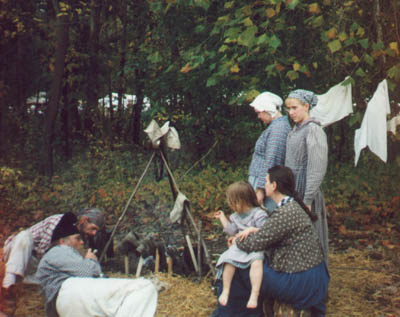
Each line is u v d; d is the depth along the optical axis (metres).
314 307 4.21
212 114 11.27
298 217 4.11
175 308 5.20
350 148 11.95
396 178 9.96
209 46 9.44
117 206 9.64
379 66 8.47
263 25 7.28
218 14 9.37
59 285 3.91
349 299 5.38
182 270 6.21
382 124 6.97
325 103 7.63
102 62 14.97
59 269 3.95
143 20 12.69
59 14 11.65
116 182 11.05
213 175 10.80
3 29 14.35
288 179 4.23
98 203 9.77
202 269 6.13
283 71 8.66
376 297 5.45
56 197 10.00
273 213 4.15
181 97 11.36
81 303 3.81
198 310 5.16
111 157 13.02
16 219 8.83
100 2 13.83
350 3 7.60
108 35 16.05
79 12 12.50
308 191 4.89
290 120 9.01
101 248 6.50
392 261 6.59
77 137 15.51
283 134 5.26
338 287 5.71
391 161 8.45
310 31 8.68
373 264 6.49
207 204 9.26
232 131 11.47
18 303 5.13
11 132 14.71
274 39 7.00
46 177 11.67
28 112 16.56
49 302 3.95
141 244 5.95
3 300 4.71
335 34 7.26
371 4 8.48
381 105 7.00
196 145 11.94
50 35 13.64
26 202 9.58
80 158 13.48
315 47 8.91
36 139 14.20
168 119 11.36
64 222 4.18
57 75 12.12
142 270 6.27
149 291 3.85
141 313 3.78
